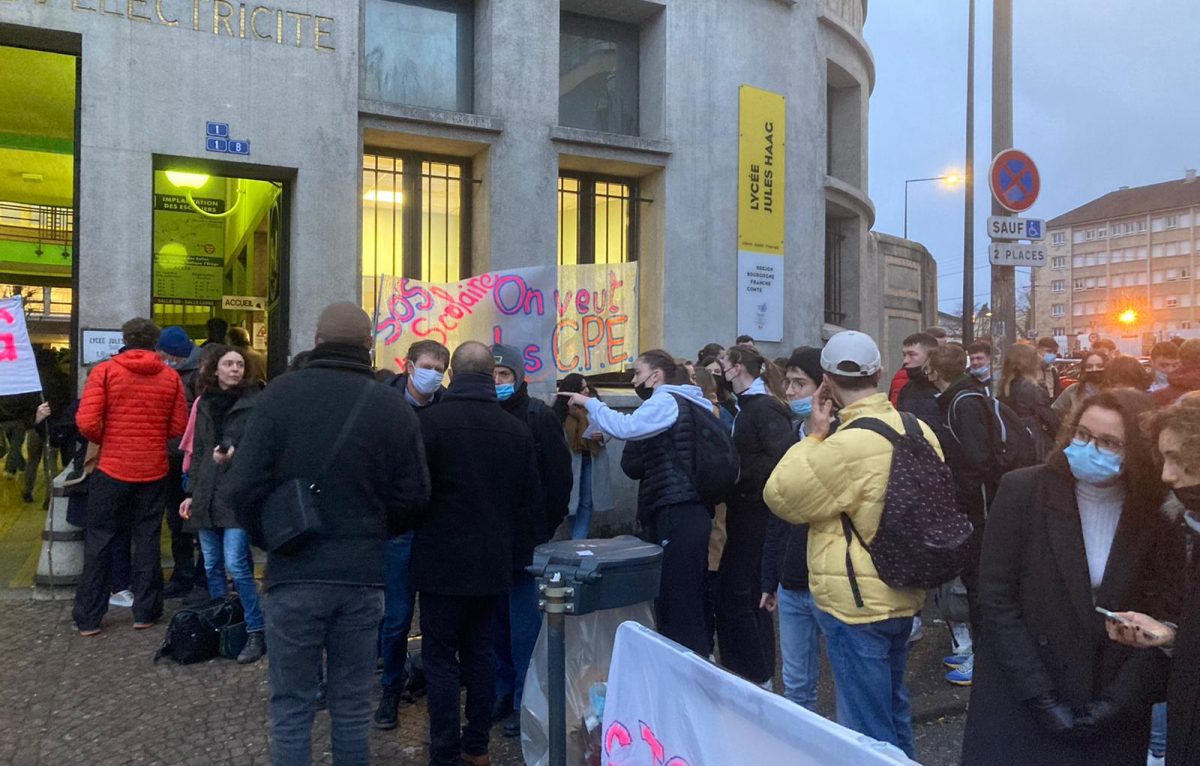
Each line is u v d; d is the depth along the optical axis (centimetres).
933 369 499
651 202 1046
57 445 668
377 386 353
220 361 559
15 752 413
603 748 310
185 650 522
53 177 1362
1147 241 10181
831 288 1338
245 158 815
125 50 774
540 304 655
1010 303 779
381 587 343
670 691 270
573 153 970
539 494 427
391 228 944
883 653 320
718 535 492
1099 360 708
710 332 1048
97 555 569
